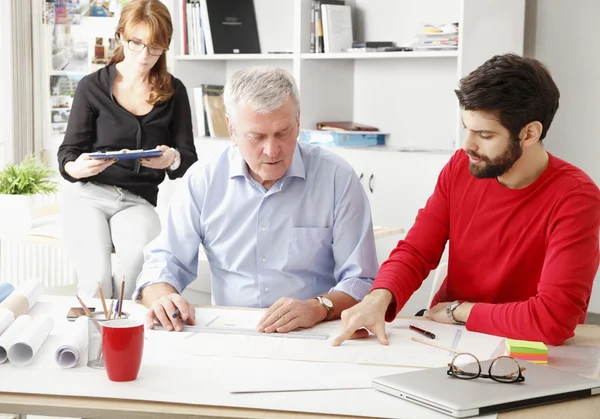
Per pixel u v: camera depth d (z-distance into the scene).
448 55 3.76
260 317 1.85
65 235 3.11
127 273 3.05
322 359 1.55
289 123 1.89
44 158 5.12
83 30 5.00
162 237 2.17
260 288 2.15
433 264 2.02
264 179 2.00
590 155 4.14
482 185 1.91
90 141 3.22
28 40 4.96
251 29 4.78
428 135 4.29
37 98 5.07
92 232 3.09
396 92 4.39
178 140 3.30
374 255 2.10
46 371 1.46
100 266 3.05
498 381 1.37
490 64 1.70
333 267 2.18
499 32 3.86
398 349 1.62
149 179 3.24
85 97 3.20
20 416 2.56
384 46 4.16
